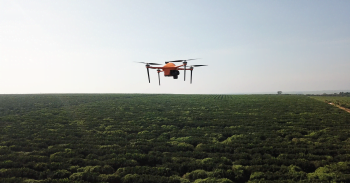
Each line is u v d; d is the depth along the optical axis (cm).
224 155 2527
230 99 7588
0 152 2503
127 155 2477
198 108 5631
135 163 2306
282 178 1969
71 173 2080
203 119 4444
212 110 5369
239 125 3919
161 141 3112
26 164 2189
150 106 5931
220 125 3997
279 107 5678
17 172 1989
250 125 3959
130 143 2959
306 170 2184
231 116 4641
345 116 4441
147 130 3644
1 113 4662
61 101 6662
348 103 6397
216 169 2130
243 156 2477
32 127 3631
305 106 5834
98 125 3975
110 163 2288
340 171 2044
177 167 2233
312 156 2406
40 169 2144
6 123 3872
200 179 1952
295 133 3338
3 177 1934
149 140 3122
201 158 2511
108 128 3709
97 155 2520
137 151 2644
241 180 2036
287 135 3244
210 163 2261
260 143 2916
